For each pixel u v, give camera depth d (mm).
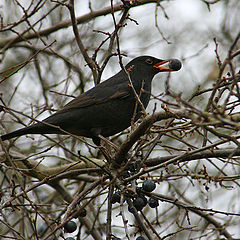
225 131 14125
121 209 7867
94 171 10133
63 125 11156
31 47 15039
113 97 11047
